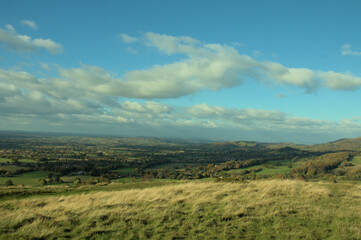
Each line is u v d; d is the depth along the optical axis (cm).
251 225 1038
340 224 1063
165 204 1342
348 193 1812
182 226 1012
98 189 2398
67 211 1173
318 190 1762
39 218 1044
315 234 947
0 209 1271
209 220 1086
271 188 1858
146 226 999
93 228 958
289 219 1123
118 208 1219
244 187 1964
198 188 1905
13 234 877
